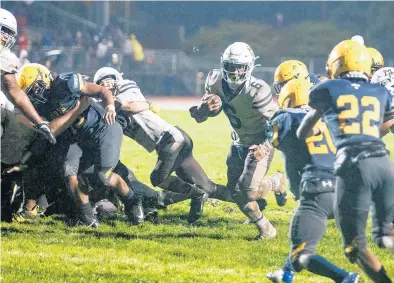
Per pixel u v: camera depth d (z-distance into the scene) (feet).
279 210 48.75
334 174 28.50
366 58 29.99
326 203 29.07
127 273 32.01
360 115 28.68
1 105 40.96
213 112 41.04
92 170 40.91
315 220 28.86
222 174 62.59
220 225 43.24
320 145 30.04
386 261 35.22
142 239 38.60
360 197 27.84
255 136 41.01
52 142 39.06
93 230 40.32
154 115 43.52
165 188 42.75
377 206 28.27
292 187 31.30
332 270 27.66
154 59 154.30
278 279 29.37
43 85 40.47
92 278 30.99
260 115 40.29
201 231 41.06
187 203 48.96
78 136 40.40
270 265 34.19
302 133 29.58
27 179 41.93
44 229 40.32
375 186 28.09
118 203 43.98
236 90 40.11
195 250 36.42
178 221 43.98
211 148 78.69
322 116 29.50
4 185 41.88
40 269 32.19
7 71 39.04
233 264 34.09
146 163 66.39
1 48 39.81
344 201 27.94
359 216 27.84
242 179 38.73
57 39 154.51
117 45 153.38
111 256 34.86
